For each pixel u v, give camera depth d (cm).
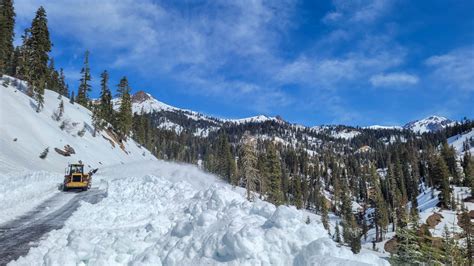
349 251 604
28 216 1608
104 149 6456
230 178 8550
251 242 658
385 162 19688
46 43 5881
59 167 4400
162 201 1644
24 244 1088
